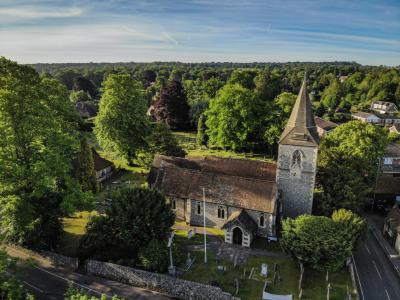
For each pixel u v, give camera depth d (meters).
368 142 54.44
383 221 54.78
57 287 34.28
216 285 35.72
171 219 41.03
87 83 172.12
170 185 51.22
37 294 32.78
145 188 42.44
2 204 38.44
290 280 37.41
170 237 36.72
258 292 35.19
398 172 68.19
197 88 148.12
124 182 64.62
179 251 40.06
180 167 56.38
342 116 129.88
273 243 44.81
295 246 36.44
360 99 170.00
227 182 48.84
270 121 82.94
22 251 40.00
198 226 49.62
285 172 48.16
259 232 46.56
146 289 35.53
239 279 37.22
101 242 38.47
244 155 84.94
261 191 46.53
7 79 34.97
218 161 56.75
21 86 35.94
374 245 47.44
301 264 36.66
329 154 51.41
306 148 46.09
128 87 70.19
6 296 24.94
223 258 41.34
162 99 110.44
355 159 53.53
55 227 40.62
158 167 57.19
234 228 44.19
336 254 35.75
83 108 127.12
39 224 38.66
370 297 36.38
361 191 49.19
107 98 68.56
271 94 132.62
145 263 36.56
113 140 69.25
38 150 38.94
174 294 34.75
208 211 48.69
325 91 169.50
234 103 81.31
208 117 87.81
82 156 55.34
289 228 38.44
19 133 37.31
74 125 62.66
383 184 57.81
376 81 166.38
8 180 36.28
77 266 38.00
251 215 46.44
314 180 47.03
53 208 39.97
